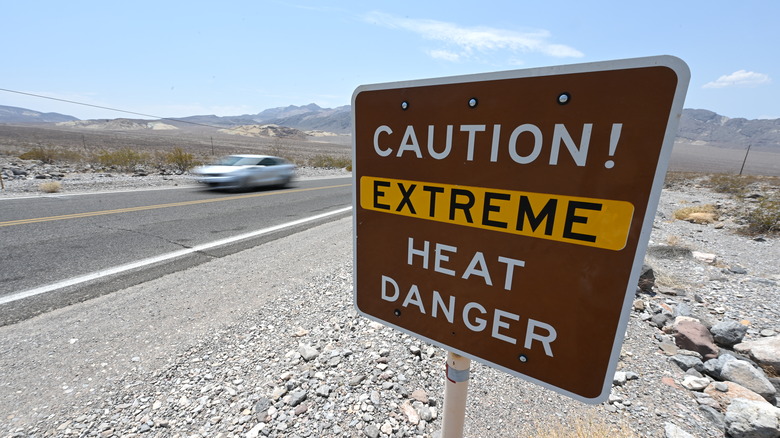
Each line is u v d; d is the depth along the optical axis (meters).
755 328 3.60
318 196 12.12
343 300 3.77
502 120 0.88
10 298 3.72
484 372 2.72
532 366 0.99
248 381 2.50
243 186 12.98
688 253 6.25
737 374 2.57
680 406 2.34
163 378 2.52
